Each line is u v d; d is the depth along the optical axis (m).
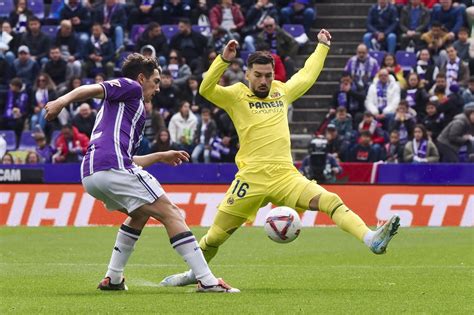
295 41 73.94
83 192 61.34
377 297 27.50
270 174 30.66
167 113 69.06
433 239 50.59
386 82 68.06
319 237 52.50
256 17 76.12
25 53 73.69
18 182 62.25
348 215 29.55
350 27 79.94
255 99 31.08
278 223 30.38
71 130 65.75
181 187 61.12
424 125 66.56
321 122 73.56
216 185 60.78
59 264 39.06
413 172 61.22
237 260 41.16
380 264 39.06
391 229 28.42
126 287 29.75
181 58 72.19
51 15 81.62
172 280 30.88
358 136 65.56
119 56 75.50
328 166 61.03
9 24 77.25
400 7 75.12
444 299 27.11
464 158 64.12
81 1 78.81
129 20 78.25
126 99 28.00
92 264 39.09
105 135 27.89
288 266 38.41
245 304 25.66
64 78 73.50
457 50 71.56
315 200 30.11
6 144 70.06
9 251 45.38
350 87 68.69
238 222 31.08
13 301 26.47
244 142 31.02
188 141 66.69
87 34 76.00
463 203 59.47
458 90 67.56
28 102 72.12
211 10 76.38
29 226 60.75
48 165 62.69
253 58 30.98
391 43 74.44
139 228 29.06
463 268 37.03
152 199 27.89
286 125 31.31
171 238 28.12
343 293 28.50
